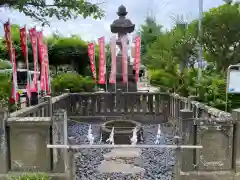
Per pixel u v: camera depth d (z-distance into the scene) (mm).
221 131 3676
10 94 6027
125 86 10602
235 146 3674
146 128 7883
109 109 8961
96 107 8961
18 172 3646
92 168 4664
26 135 3645
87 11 3361
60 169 3656
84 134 7184
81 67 15508
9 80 6758
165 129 7734
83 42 15250
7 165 3646
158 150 5688
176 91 8297
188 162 3680
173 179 4168
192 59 8320
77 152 5555
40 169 3666
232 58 7699
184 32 8820
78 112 8898
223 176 3662
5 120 3613
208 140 3684
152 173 4434
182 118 3672
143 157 5258
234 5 7605
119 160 5074
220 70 7980
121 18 10547
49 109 6262
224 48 7723
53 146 3443
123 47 9695
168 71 8672
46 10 3598
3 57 11039
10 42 5621
